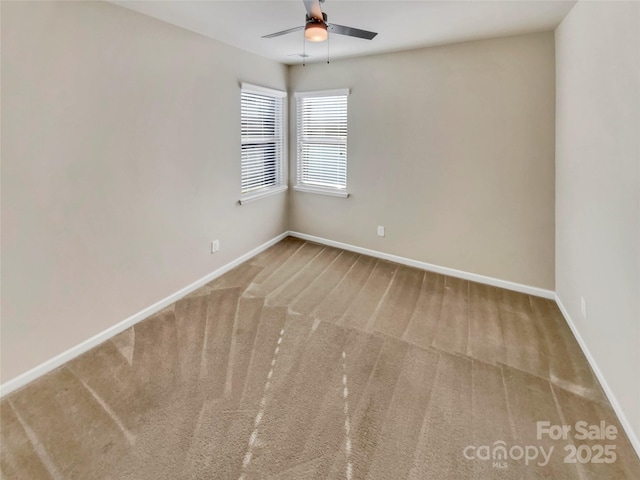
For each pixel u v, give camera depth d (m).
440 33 3.02
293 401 1.92
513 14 2.58
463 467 1.52
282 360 2.29
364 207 4.30
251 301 3.14
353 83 4.07
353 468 1.52
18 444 1.62
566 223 2.75
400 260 4.12
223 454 1.58
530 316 2.88
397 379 2.11
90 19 2.21
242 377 2.12
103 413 1.82
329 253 4.45
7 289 1.94
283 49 3.65
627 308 1.69
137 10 2.49
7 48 1.82
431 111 3.58
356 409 1.87
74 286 2.28
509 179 3.28
